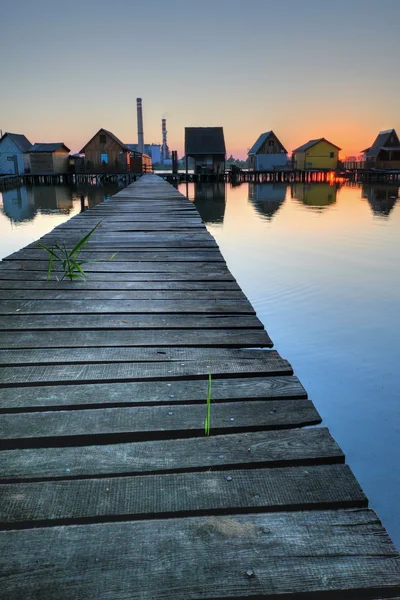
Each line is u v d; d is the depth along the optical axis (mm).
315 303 5836
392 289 6504
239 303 3271
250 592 1098
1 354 2367
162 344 2531
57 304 3189
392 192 31406
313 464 1574
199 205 22938
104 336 2643
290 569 1156
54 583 1111
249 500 1383
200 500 1382
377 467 2551
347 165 52250
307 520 1315
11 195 31516
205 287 3676
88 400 1920
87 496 1390
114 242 5535
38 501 1366
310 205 22062
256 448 1631
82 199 15906
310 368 3943
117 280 3857
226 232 13000
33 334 2652
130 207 9633
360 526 1293
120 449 1620
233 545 1225
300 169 47875
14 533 1257
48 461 1548
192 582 1121
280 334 4758
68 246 5230
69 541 1231
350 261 8656
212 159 47156
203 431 1728
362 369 3910
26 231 15391
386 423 3049
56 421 1768
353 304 5797
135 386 2061
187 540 1242
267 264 8414
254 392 2020
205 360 2342
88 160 43469
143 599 1079
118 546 1220
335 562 1175
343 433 2930
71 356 2354
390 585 1117
